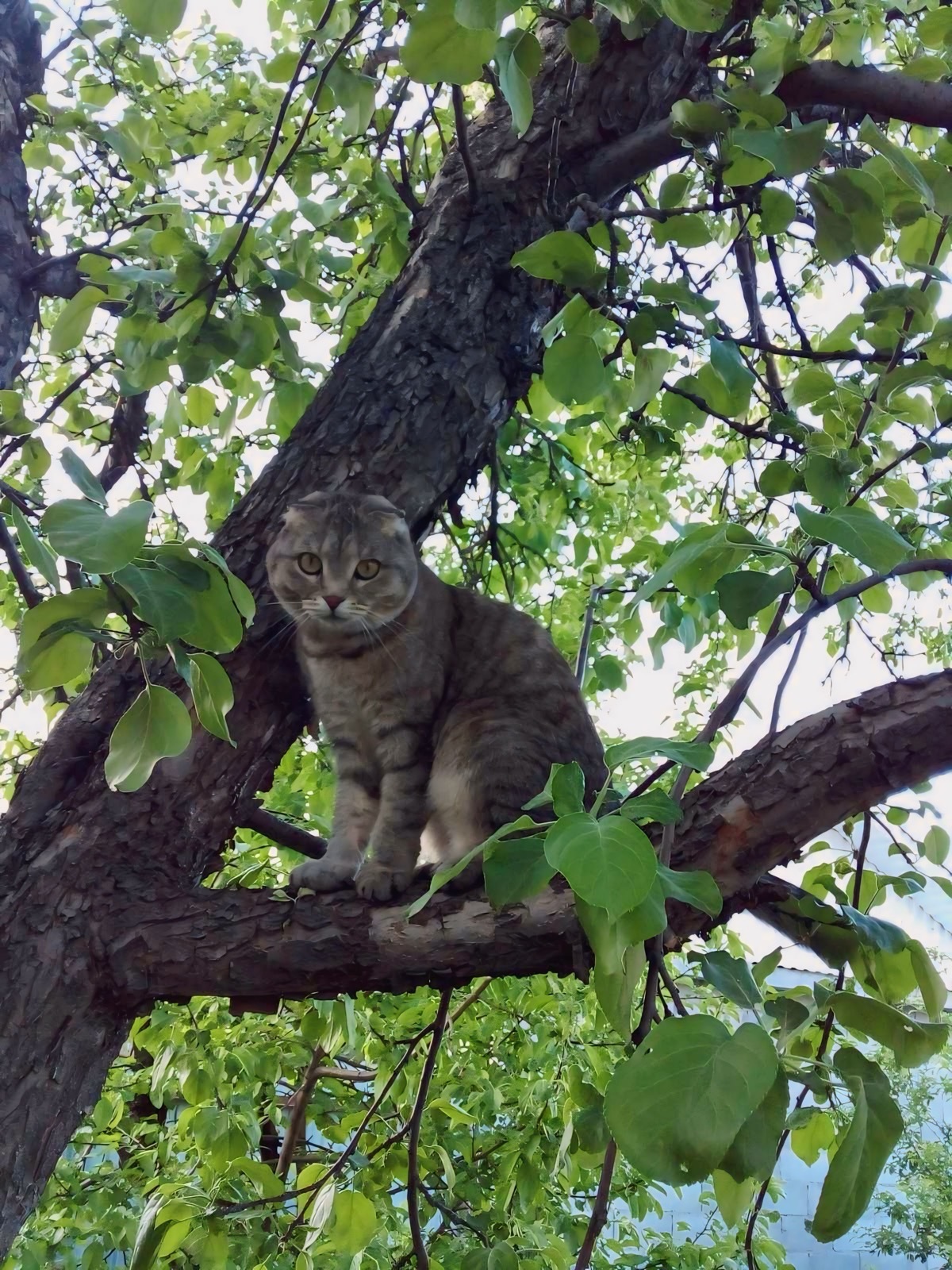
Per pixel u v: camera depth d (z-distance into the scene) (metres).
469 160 2.19
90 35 3.24
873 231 1.67
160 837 1.85
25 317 2.42
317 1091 4.38
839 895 1.64
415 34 1.23
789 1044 1.32
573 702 2.83
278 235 2.36
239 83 3.37
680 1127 1.01
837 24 2.09
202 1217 2.10
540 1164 3.13
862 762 1.54
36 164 3.01
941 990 1.51
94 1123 3.86
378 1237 2.83
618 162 2.45
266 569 2.21
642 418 2.53
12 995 1.69
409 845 2.69
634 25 1.57
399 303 2.41
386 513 2.23
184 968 1.72
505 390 2.42
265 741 2.12
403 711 2.73
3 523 1.67
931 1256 7.15
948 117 2.11
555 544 4.11
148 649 1.31
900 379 1.70
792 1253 6.86
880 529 1.27
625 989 1.25
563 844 1.09
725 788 1.61
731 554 1.45
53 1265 3.76
